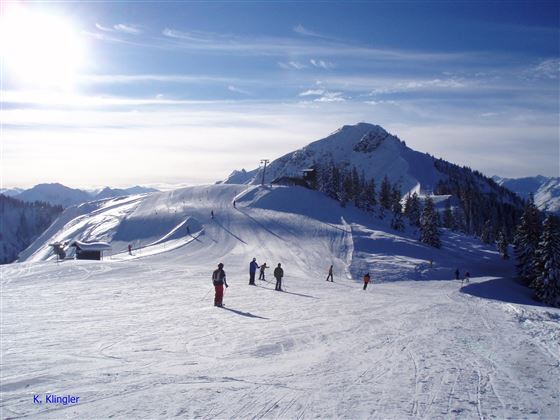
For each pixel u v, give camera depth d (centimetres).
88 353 1105
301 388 891
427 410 793
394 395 868
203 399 799
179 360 1084
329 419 732
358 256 7225
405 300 2781
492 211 16888
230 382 912
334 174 12925
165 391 834
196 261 6106
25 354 1066
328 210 10838
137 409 736
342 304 2384
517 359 1227
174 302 2152
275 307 2136
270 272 5034
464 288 5319
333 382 942
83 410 723
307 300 2488
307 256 6944
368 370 1052
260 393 848
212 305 2091
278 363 1096
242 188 12119
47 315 1680
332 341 1396
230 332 1466
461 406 823
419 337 1505
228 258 6425
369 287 4181
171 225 9381
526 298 5947
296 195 11475
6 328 1395
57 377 891
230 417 722
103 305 1988
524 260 7025
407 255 7850
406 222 12544
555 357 1280
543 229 6144
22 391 802
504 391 927
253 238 8056
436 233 9538
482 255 9788
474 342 1449
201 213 9894
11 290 2500
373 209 12619
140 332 1405
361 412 770
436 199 18475
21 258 12769
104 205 14412
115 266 4178
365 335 1516
